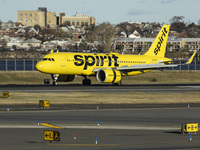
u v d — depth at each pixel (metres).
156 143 87.12
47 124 110.62
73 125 109.69
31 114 129.50
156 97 186.50
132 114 132.88
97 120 118.94
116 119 121.44
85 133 98.62
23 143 85.88
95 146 83.56
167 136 95.50
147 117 126.62
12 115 126.50
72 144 85.44
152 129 104.88
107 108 147.12
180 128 106.88
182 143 87.31
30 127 105.62
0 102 159.62
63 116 126.25
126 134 97.69
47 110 139.50
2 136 93.38
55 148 81.12
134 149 80.69
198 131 102.62
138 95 193.12
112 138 92.56
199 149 80.56
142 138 92.81
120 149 80.62
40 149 80.00
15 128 103.88
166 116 129.38
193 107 153.75
